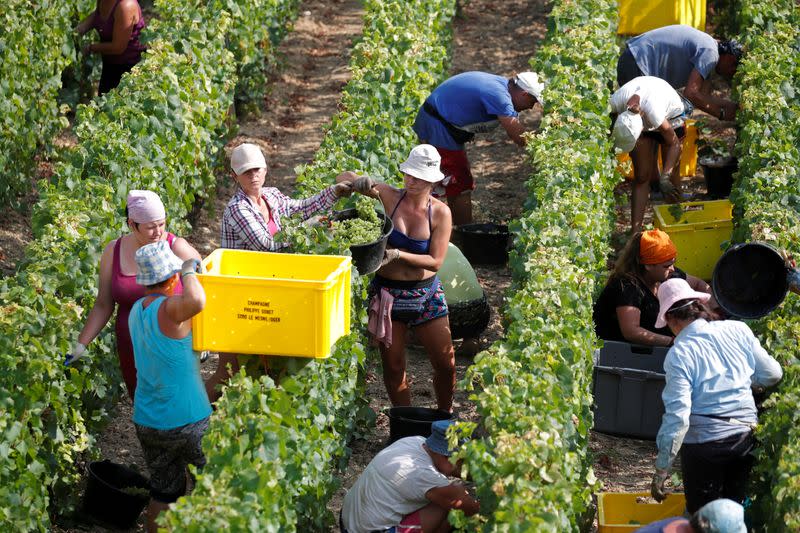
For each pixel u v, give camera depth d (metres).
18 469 16.81
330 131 27.77
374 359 24.44
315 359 17.47
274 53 45.34
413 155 20.27
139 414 16.75
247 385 15.52
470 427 15.31
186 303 15.62
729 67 33.56
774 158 27.33
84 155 23.83
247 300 16.06
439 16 42.09
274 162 39.06
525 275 22.66
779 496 14.63
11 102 30.75
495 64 49.56
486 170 39.25
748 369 17.61
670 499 18.67
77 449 18.59
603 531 17.59
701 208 29.70
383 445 22.61
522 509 13.43
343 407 20.55
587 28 35.38
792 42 35.94
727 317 21.48
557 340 18.08
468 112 29.45
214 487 13.55
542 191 24.92
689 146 36.53
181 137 27.39
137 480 19.72
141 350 16.36
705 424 17.34
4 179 30.89
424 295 21.19
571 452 16.06
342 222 19.88
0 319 17.34
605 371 22.48
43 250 20.06
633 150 30.61
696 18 41.47
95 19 34.06
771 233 22.25
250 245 19.77
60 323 18.23
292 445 15.55
